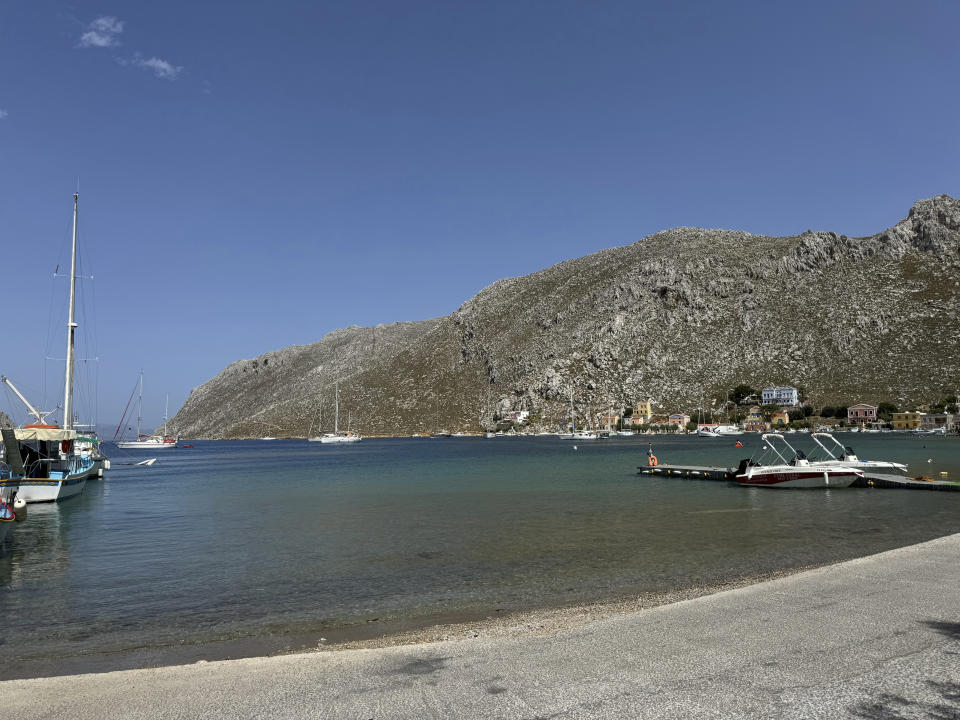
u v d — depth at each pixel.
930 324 197.38
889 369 189.88
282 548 23.59
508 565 19.73
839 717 6.41
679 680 7.58
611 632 9.81
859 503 34.00
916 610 10.23
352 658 9.03
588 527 27.17
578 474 59.78
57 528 29.62
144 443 181.75
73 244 49.62
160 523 31.02
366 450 148.38
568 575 18.16
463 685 7.73
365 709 7.06
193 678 8.34
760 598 11.45
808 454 90.38
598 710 6.78
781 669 7.80
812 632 9.23
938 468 57.75
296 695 7.59
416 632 12.86
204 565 20.67
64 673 10.91
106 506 38.75
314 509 35.88
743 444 135.25
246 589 17.31
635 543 23.16
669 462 77.88
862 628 9.35
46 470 40.88
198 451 168.50
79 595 16.84
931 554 15.05
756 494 39.66
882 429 172.50
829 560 19.56
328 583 17.86
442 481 54.59
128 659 11.69
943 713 6.44
